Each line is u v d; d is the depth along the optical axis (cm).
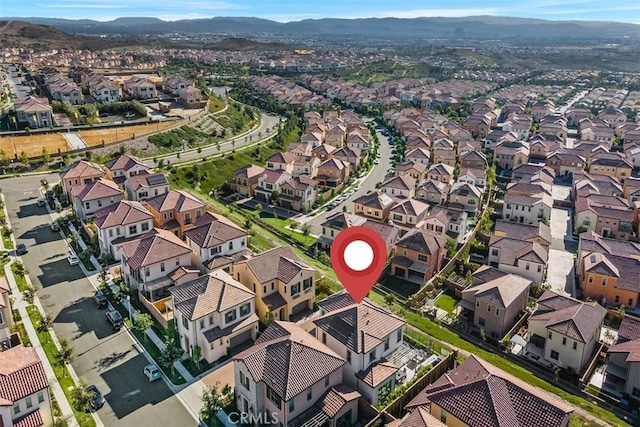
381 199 9631
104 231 7000
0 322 5191
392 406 4441
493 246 7956
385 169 13538
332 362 4412
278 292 5988
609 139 15975
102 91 16375
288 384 4084
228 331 5241
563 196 11600
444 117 18650
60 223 8156
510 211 10050
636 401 4988
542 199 9919
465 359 4941
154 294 6106
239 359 4391
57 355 5153
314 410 4250
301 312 6128
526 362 5541
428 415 3853
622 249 7912
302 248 8350
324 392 4378
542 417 3703
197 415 4475
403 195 10462
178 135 13475
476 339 6009
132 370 5034
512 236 8431
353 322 4750
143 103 16888
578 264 7862
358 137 15112
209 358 5144
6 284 5531
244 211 10000
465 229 9112
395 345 4953
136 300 6191
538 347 5856
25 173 10344
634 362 4944
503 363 5456
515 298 6181
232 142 13675
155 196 8650
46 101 13862
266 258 6094
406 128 16888
